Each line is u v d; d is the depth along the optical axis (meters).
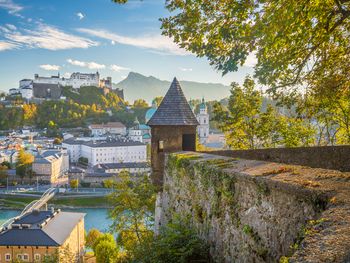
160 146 25.97
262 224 8.41
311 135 34.47
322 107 22.92
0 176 148.00
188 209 14.95
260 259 8.38
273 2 11.17
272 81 14.97
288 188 7.25
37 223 67.69
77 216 75.56
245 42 13.00
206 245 12.19
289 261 4.20
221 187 11.01
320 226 4.84
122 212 34.06
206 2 12.97
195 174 14.03
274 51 13.88
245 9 11.73
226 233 10.57
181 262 11.66
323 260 3.90
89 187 138.00
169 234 12.90
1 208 116.88
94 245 60.56
